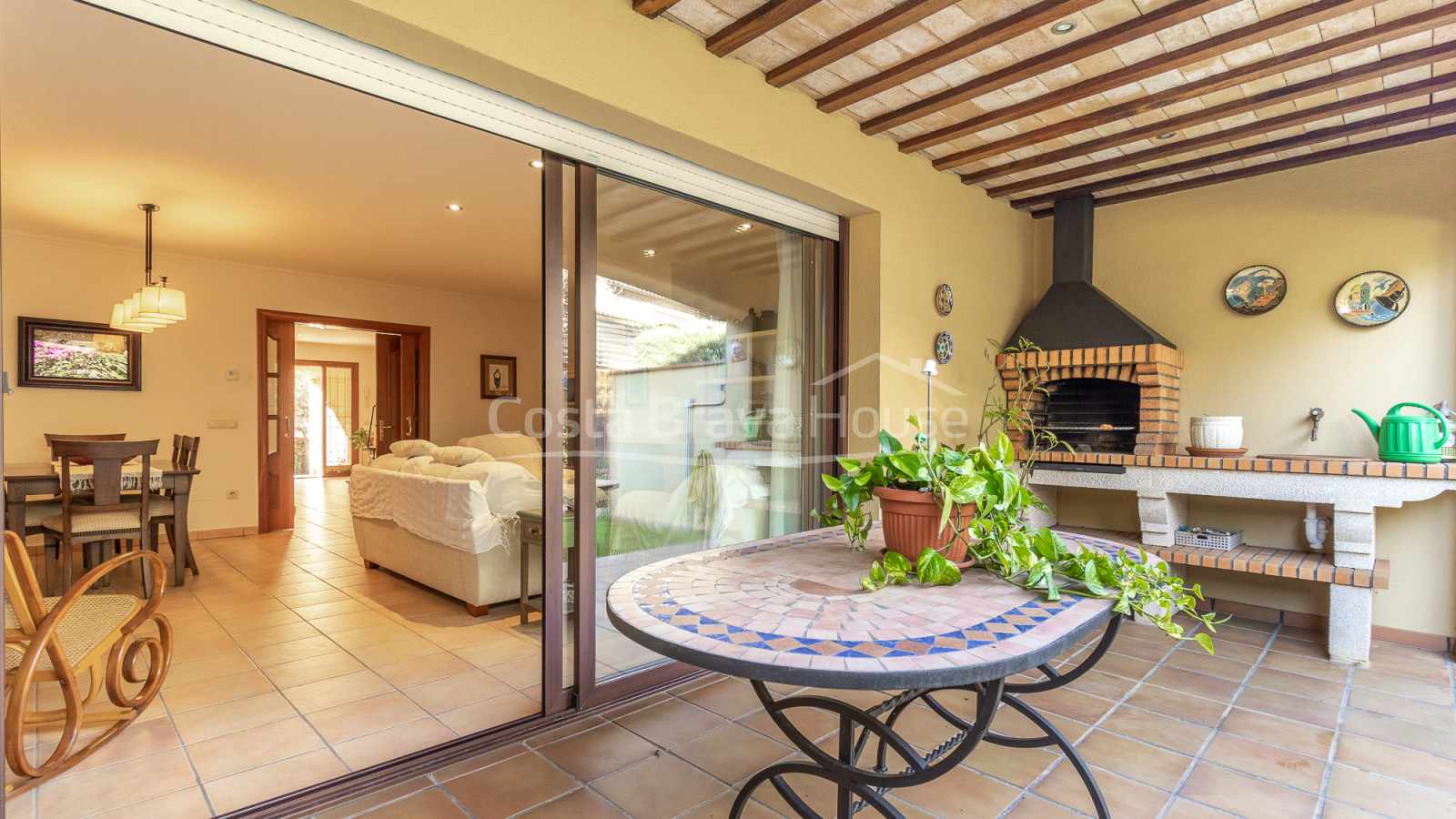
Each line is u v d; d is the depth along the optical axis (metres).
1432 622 3.30
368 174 4.02
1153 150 3.48
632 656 2.72
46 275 5.30
